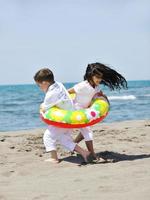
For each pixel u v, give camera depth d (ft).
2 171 17.75
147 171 15.90
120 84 19.60
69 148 19.21
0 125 47.37
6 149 22.70
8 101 109.29
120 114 58.95
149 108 71.31
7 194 13.78
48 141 19.36
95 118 19.12
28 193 13.82
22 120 52.90
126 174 15.60
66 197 12.96
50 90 19.43
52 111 19.31
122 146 22.86
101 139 25.36
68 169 17.62
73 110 19.67
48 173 17.10
